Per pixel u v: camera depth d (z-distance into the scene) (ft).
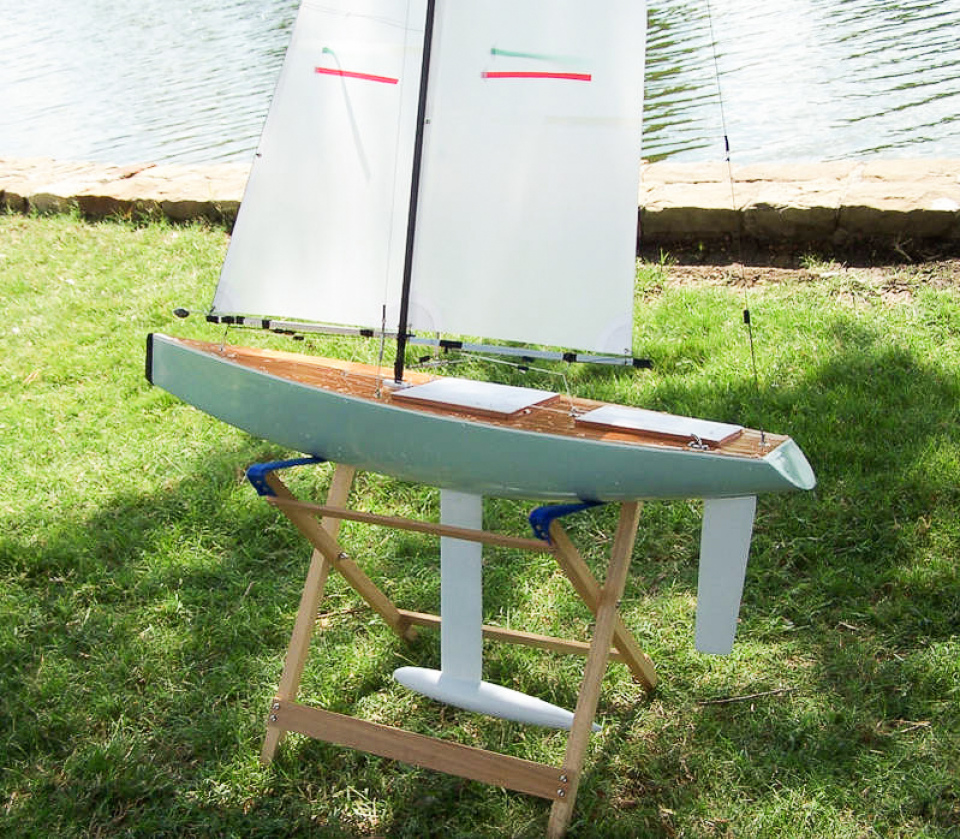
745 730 10.30
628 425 9.14
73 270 22.57
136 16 56.18
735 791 9.61
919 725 10.05
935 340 15.76
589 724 9.36
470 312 9.97
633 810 9.65
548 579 12.76
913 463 13.07
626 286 9.37
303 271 10.55
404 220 10.23
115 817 9.96
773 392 15.02
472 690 10.24
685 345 16.75
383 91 10.07
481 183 9.71
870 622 11.41
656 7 42.60
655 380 16.02
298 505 10.01
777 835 9.11
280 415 10.11
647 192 20.88
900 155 24.90
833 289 17.94
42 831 9.74
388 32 9.98
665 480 8.73
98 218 25.55
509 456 9.10
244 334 18.89
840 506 12.78
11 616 12.66
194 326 19.47
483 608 12.46
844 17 37.50
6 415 17.22
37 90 42.37
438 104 9.78
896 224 18.38
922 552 12.00
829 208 18.76
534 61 9.37
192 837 9.73
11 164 29.14
